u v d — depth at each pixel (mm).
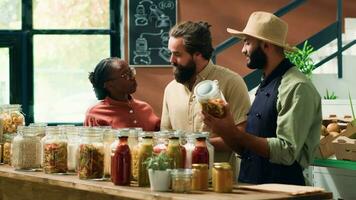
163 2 6426
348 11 6922
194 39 3162
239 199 2129
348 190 3730
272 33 3023
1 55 6328
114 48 6492
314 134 2945
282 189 2334
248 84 6105
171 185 2330
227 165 2328
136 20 6406
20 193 3395
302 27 6758
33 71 6379
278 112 2928
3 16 6312
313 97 2893
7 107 3588
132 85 3594
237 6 6551
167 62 6430
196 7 6484
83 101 6477
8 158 3373
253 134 3059
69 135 2955
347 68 6281
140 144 2479
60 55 6430
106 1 6477
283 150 2793
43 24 6395
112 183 2561
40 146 3119
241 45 6535
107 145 2703
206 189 2365
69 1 6430
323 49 6680
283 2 6598
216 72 3289
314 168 3992
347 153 3475
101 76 3561
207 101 2652
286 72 2990
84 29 6441
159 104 6441
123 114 3596
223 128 2682
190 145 2504
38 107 6406
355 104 4555
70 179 2711
